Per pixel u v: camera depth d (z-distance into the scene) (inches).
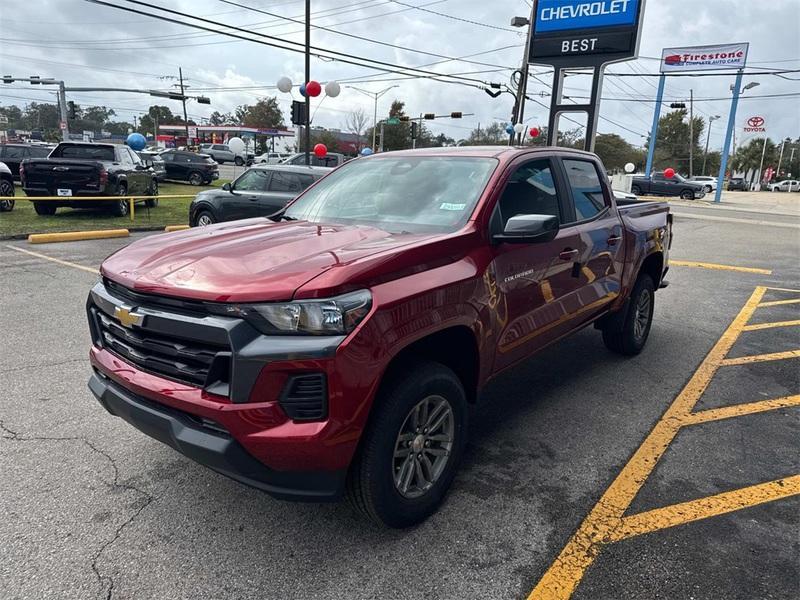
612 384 189.2
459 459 120.9
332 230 126.8
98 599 92.5
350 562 102.6
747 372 201.9
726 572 101.3
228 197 424.5
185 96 1480.1
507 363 135.0
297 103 675.4
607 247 173.3
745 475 134.0
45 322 236.1
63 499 118.7
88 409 159.2
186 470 130.8
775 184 2910.9
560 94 753.0
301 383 90.6
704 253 509.7
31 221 526.3
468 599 94.4
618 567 102.3
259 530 111.0
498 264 124.3
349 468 100.9
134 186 610.9
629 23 682.8
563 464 137.9
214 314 93.1
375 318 94.3
